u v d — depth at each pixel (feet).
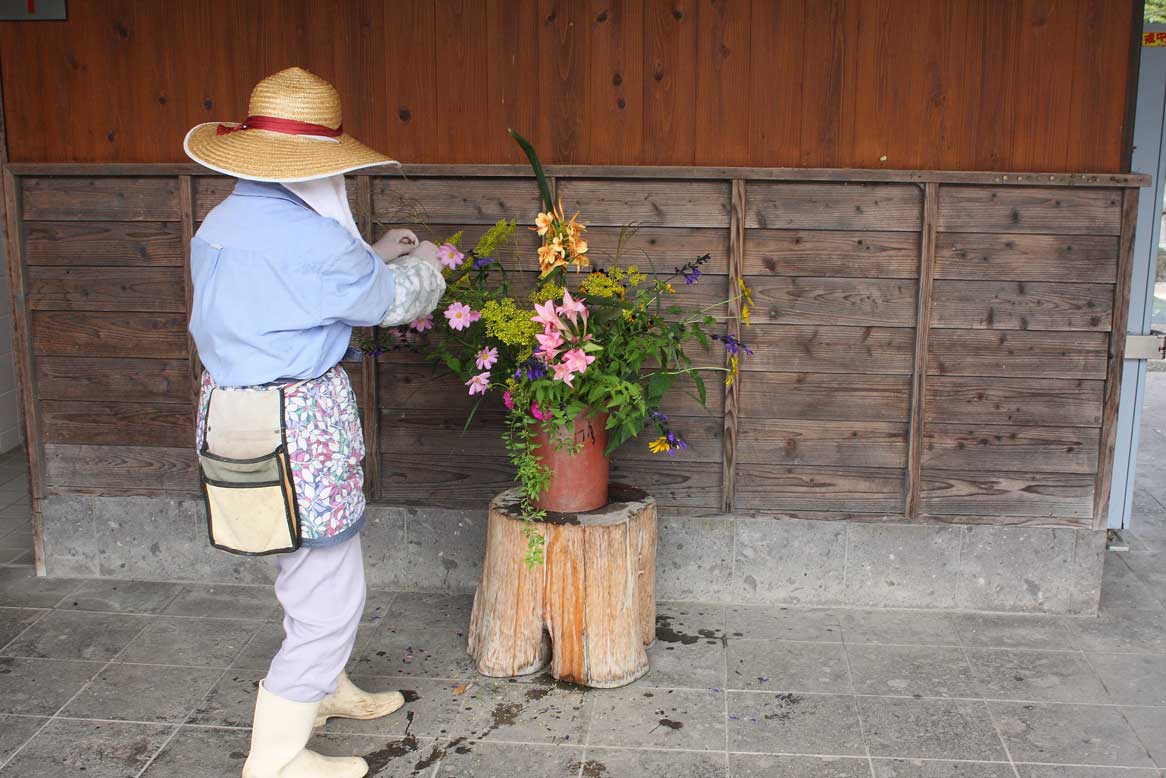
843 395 10.92
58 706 9.20
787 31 10.27
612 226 10.73
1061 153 10.32
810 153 10.46
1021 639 10.54
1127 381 13.09
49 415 11.71
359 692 9.01
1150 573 12.40
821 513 11.18
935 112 10.32
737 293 10.67
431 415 11.32
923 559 11.13
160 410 11.57
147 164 10.89
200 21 10.69
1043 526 10.98
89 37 10.82
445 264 8.80
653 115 10.52
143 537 11.86
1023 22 10.11
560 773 8.23
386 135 10.75
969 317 10.64
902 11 10.16
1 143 11.09
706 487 11.24
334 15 10.57
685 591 11.43
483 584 9.96
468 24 10.50
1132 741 8.67
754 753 8.50
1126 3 10.03
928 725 8.91
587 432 9.50
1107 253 10.43
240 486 7.28
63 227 11.25
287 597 7.84
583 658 9.51
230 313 7.18
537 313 8.58
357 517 7.88
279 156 7.20
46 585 11.81
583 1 10.37
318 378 7.54
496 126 10.66
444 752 8.52
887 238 10.55
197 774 8.22
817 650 10.27
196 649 10.30
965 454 10.93
